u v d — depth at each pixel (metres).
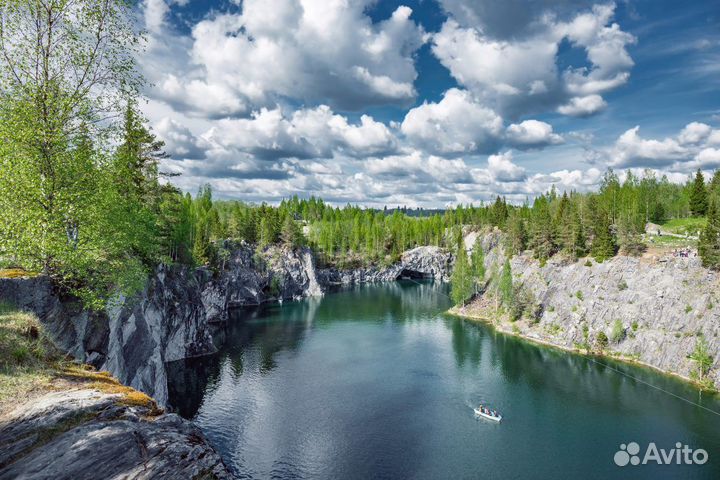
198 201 177.88
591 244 111.44
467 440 52.28
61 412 13.95
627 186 153.50
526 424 56.94
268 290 155.38
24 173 21.81
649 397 66.62
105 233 27.41
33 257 24.36
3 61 21.73
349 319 119.88
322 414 58.03
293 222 171.75
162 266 66.56
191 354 82.44
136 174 50.34
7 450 12.27
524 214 181.25
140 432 13.46
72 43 23.20
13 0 21.27
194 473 12.70
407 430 54.16
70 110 23.42
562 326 99.06
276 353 85.75
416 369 77.31
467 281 129.75
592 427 56.50
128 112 26.64
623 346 88.38
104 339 33.25
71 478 11.38
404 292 174.38
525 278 120.88
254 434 52.19
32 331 20.09
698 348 74.12
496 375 75.50
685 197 150.75
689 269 86.75
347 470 45.06
